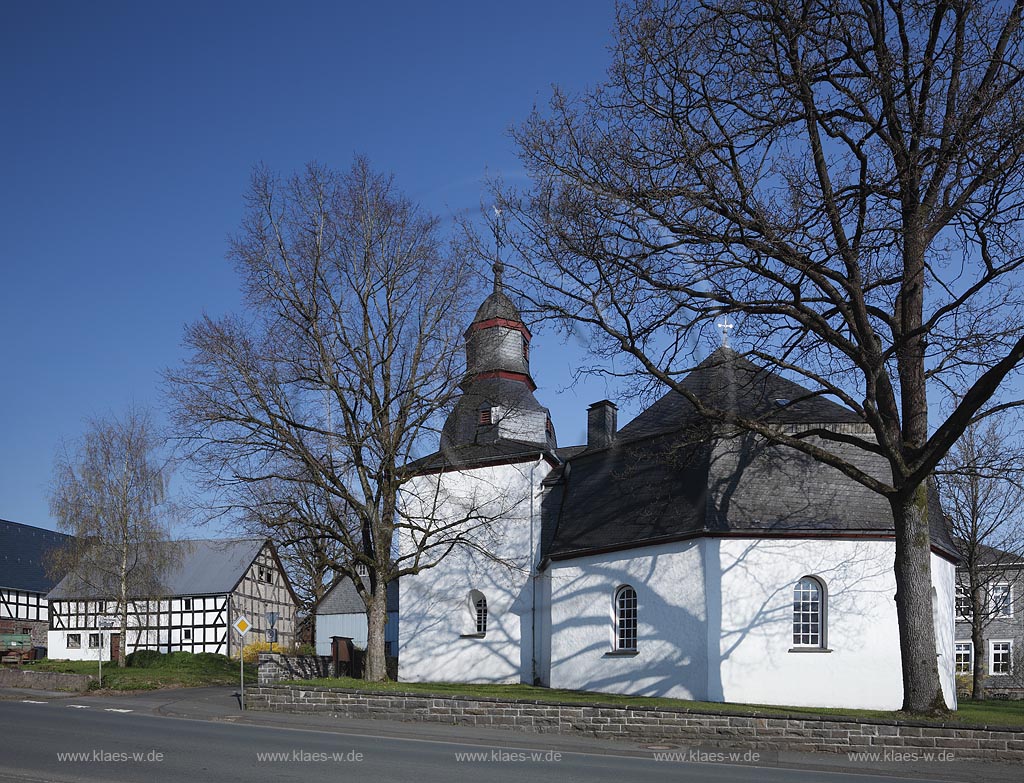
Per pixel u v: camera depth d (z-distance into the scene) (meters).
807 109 20.06
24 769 13.70
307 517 30.56
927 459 19.66
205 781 12.90
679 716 19.78
